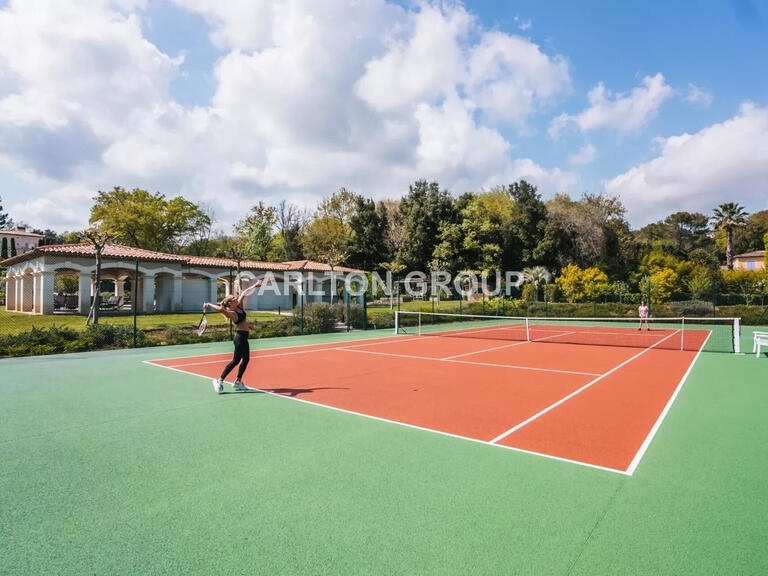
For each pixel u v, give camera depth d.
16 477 4.19
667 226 97.25
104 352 14.23
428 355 13.24
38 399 7.40
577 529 3.25
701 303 30.59
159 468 4.41
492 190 60.44
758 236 74.19
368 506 3.61
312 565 2.80
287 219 60.19
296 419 6.18
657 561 2.85
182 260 31.70
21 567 2.78
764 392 8.09
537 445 5.11
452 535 3.16
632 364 11.49
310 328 21.19
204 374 9.84
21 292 31.64
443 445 5.11
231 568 2.77
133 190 51.19
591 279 37.25
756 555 2.91
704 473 4.30
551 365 11.25
